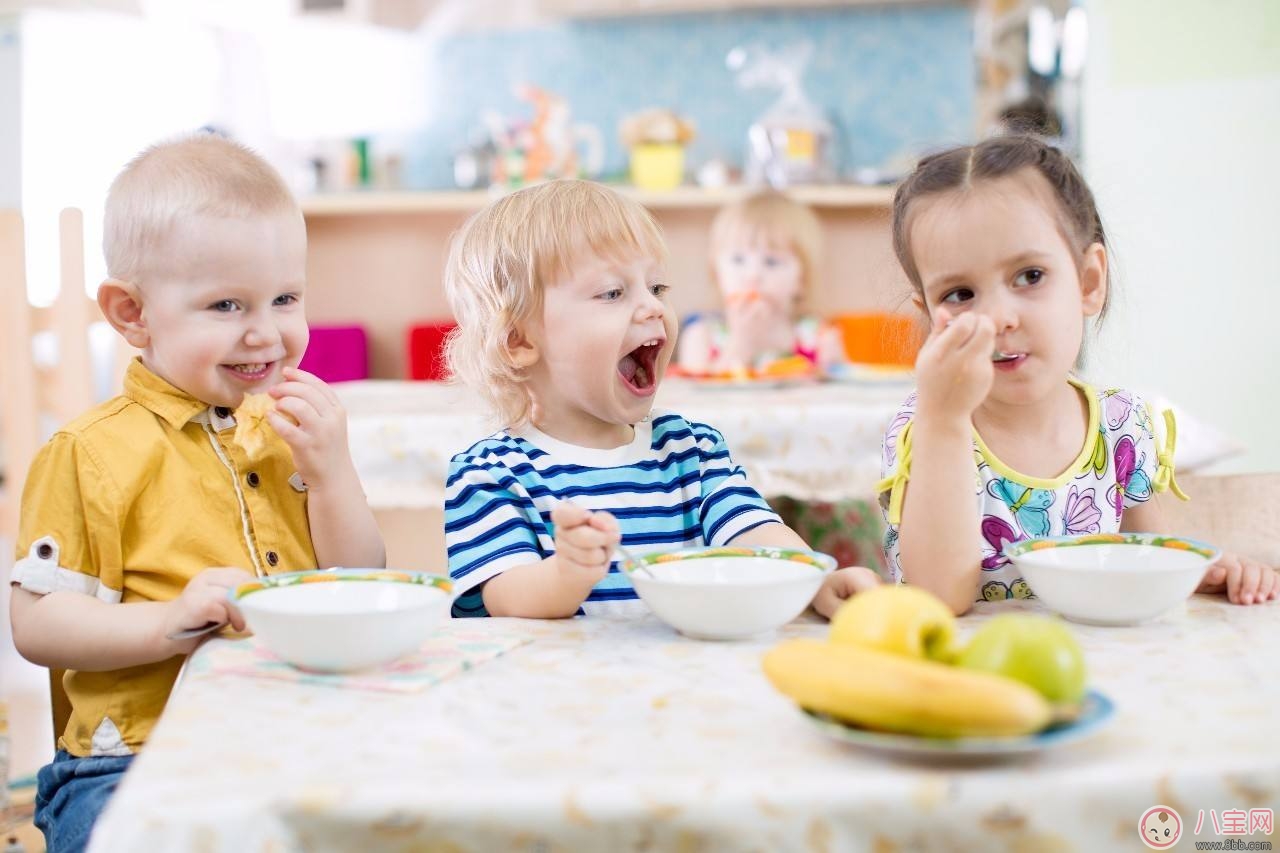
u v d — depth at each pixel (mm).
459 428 1740
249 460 1110
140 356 1116
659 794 543
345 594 820
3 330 2328
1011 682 550
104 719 1041
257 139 4109
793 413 1845
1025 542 897
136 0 3992
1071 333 1050
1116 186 2902
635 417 1146
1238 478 1200
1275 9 2846
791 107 3828
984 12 3664
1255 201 2910
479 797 542
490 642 805
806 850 544
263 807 537
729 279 3270
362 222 3973
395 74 4129
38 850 1283
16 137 4180
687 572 882
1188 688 677
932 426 922
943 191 1048
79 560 1035
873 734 569
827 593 903
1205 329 2951
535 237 1110
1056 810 546
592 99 4105
